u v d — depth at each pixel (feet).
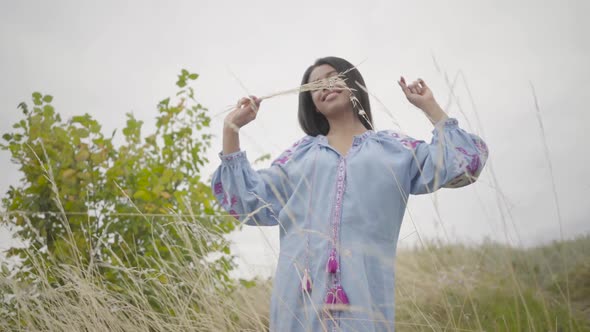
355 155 6.18
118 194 9.46
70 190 9.18
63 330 6.51
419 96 6.26
